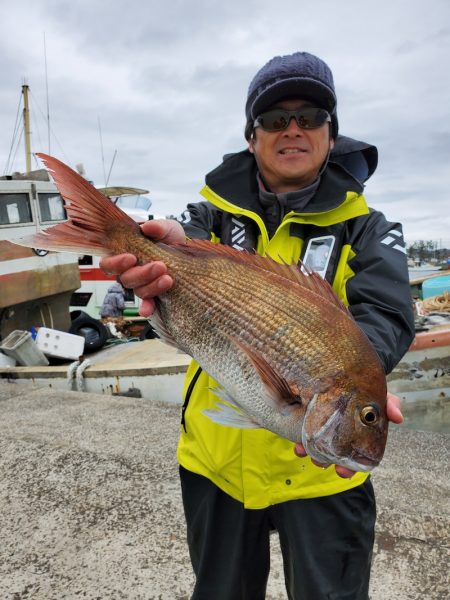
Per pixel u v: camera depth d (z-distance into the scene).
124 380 2.66
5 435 1.98
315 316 0.67
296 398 0.64
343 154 1.01
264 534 0.81
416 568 1.16
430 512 1.37
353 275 0.78
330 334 0.65
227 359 0.69
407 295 0.74
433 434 1.96
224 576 0.81
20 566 1.22
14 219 3.19
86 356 3.37
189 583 1.15
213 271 0.73
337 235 0.80
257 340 0.68
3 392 2.57
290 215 0.81
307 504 0.75
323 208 0.79
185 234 0.85
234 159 0.91
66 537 1.32
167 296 0.74
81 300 4.95
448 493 1.47
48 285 3.46
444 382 2.38
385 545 1.24
